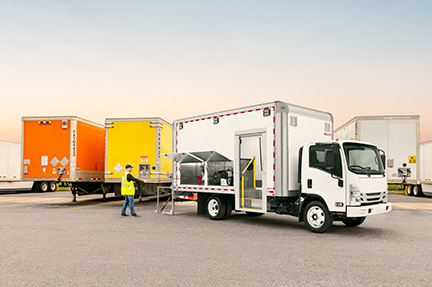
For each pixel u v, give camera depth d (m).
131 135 15.52
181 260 6.10
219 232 8.90
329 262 6.01
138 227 9.62
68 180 16.27
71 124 16.41
